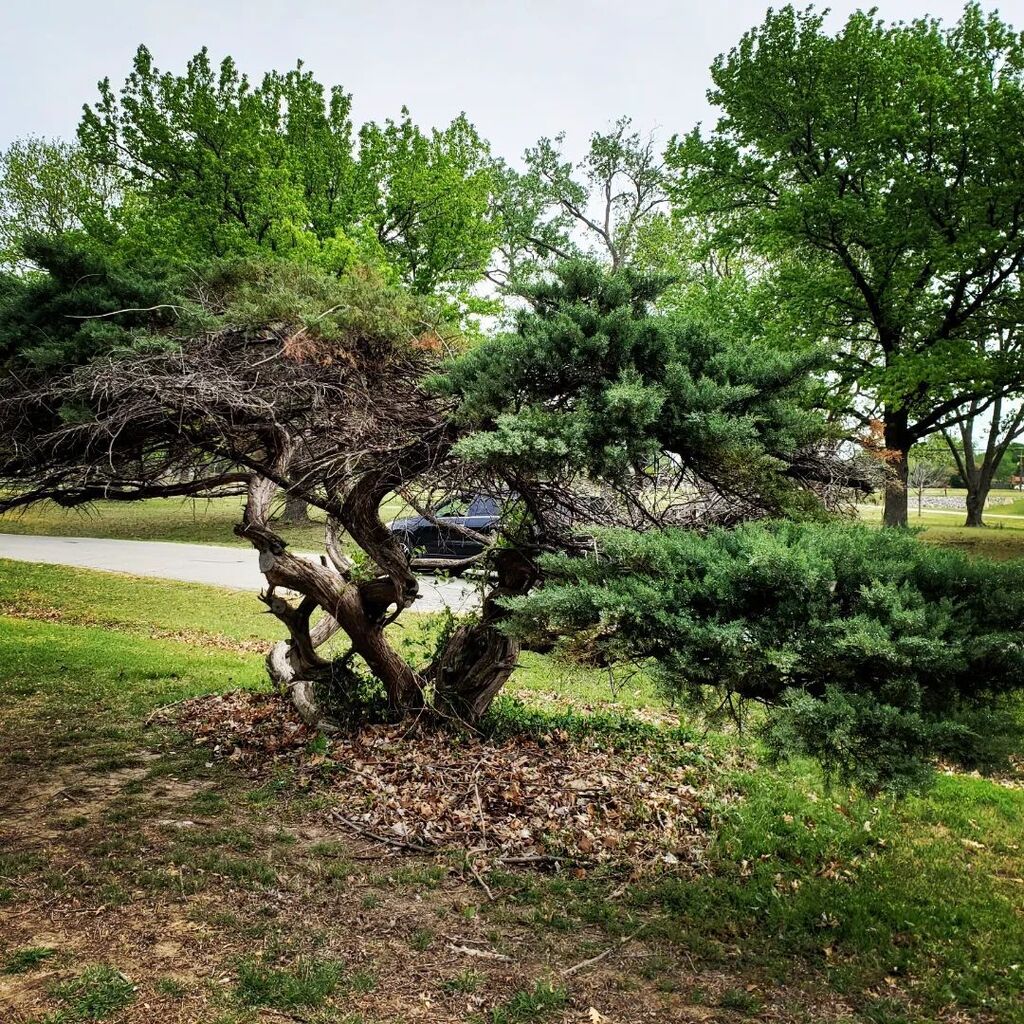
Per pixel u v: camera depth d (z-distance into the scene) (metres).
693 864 4.31
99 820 4.57
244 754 5.63
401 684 5.77
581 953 3.40
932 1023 3.00
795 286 18.09
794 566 3.03
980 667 2.94
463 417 4.05
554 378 4.20
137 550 18.86
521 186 31.25
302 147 20.58
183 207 17.52
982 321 17.45
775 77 18.02
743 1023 2.96
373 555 5.16
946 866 4.39
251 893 3.76
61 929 3.39
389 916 3.62
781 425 4.16
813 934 3.68
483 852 4.28
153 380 3.90
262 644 10.42
